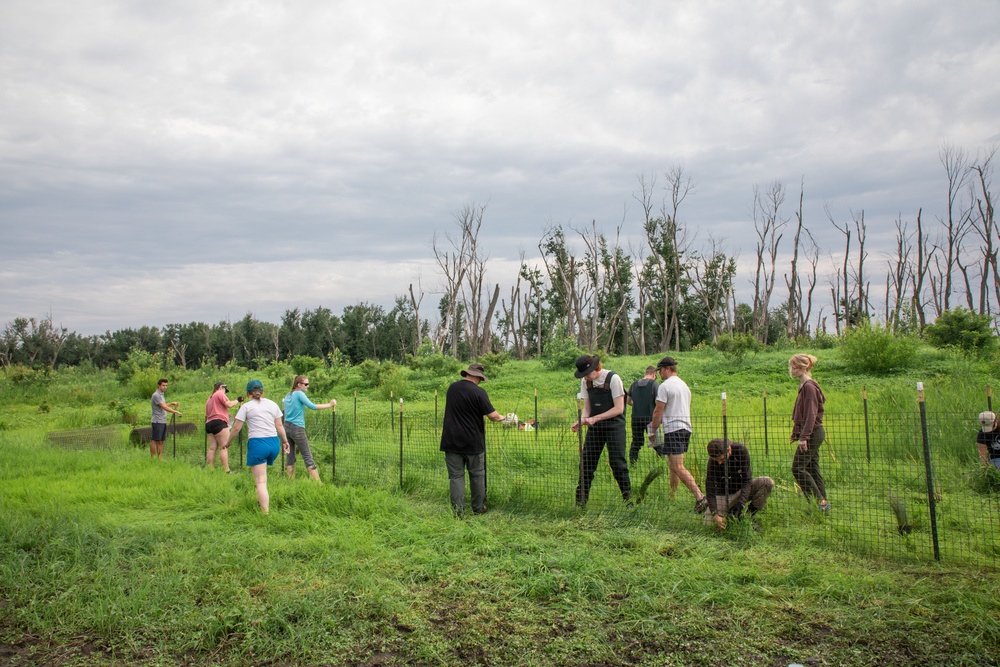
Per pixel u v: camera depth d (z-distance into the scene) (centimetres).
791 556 536
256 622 429
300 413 973
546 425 1480
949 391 1377
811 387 679
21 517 679
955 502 683
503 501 767
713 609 441
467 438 737
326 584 496
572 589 473
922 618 413
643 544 571
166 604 461
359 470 1004
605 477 827
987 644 380
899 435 973
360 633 421
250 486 870
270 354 8881
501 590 481
